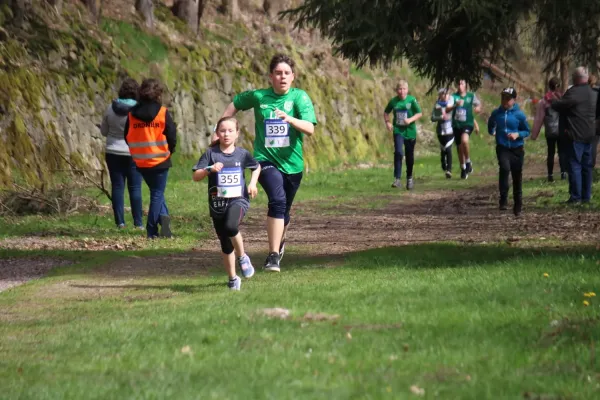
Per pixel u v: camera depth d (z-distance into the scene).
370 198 53.66
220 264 26.39
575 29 24.69
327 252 28.94
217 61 71.94
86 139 56.25
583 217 37.41
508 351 12.48
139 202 36.69
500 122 40.16
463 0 23.59
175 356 12.67
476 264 22.62
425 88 104.94
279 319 15.32
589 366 11.62
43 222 37.34
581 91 42.12
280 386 10.72
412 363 11.87
